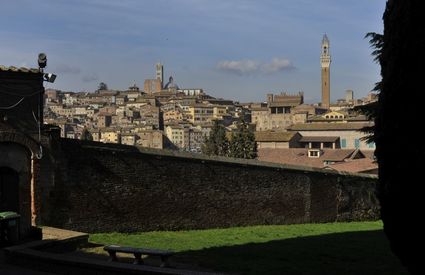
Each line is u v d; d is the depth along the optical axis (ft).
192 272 33.06
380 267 48.80
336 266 48.73
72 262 37.96
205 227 75.82
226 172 78.79
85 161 63.21
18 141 56.65
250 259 50.34
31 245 44.91
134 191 68.03
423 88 27.94
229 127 609.83
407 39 28.73
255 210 82.53
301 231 77.10
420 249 29.48
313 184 91.81
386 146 30.63
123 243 58.08
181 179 73.31
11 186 56.80
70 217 61.62
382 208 31.63
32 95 57.82
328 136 331.57
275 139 313.94
